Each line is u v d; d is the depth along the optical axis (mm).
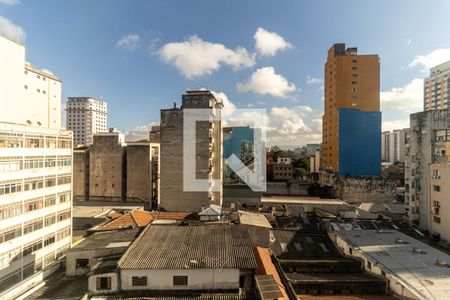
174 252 22359
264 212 50656
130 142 65062
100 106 167250
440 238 40156
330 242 34344
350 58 83312
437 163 42406
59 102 46031
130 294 19703
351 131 76438
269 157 116750
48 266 27469
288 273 26984
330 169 85812
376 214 51031
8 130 25984
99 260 22688
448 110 43938
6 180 25703
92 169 66125
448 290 21078
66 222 34156
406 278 22906
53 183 31984
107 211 50656
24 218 27688
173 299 19094
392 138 150875
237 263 20656
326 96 91500
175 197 53062
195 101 52906
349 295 23078
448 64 116188
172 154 53406
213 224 30094
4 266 25266
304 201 63062
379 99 82875
